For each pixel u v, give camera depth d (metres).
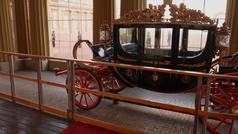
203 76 2.05
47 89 4.55
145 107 3.56
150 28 2.87
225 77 1.97
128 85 3.29
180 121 3.09
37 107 3.32
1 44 6.35
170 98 3.94
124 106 3.61
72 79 2.85
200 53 2.68
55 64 6.51
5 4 6.35
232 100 2.55
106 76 3.66
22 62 6.93
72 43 6.38
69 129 2.72
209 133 2.71
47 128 2.77
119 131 2.64
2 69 6.36
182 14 2.69
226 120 2.85
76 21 6.25
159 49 2.87
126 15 3.03
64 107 3.58
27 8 6.50
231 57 3.10
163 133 2.78
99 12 5.34
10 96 3.65
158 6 2.81
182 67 2.78
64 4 6.36
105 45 3.67
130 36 3.03
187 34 2.70
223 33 2.68
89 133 2.62
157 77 2.96
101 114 3.30
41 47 6.48
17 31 6.71
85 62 2.70
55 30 6.60
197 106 2.13
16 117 3.06
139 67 2.36
